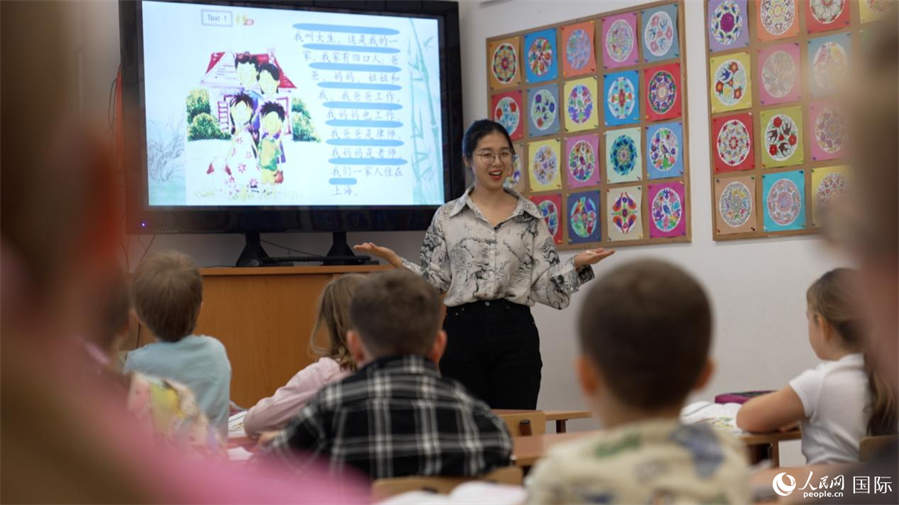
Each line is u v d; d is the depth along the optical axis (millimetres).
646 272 981
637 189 4832
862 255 300
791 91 4359
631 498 778
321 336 4641
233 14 4828
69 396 267
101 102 304
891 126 284
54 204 271
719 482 792
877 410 2318
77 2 276
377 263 5059
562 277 4023
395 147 5105
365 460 1776
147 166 4637
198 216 4727
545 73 5129
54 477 259
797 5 4348
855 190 295
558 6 5090
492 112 5301
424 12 5172
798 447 4348
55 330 271
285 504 381
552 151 5109
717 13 4586
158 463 282
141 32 4645
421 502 1063
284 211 4887
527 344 4078
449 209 4156
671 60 4723
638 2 4824
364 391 1812
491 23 5301
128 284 394
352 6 5039
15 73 265
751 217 4477
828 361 2502
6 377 256
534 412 2973
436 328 1951
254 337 4523
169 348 2340
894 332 304
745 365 4508
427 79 5176
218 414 2355
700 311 965
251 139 4848
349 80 5035
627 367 948
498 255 4059
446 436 1810
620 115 4887
